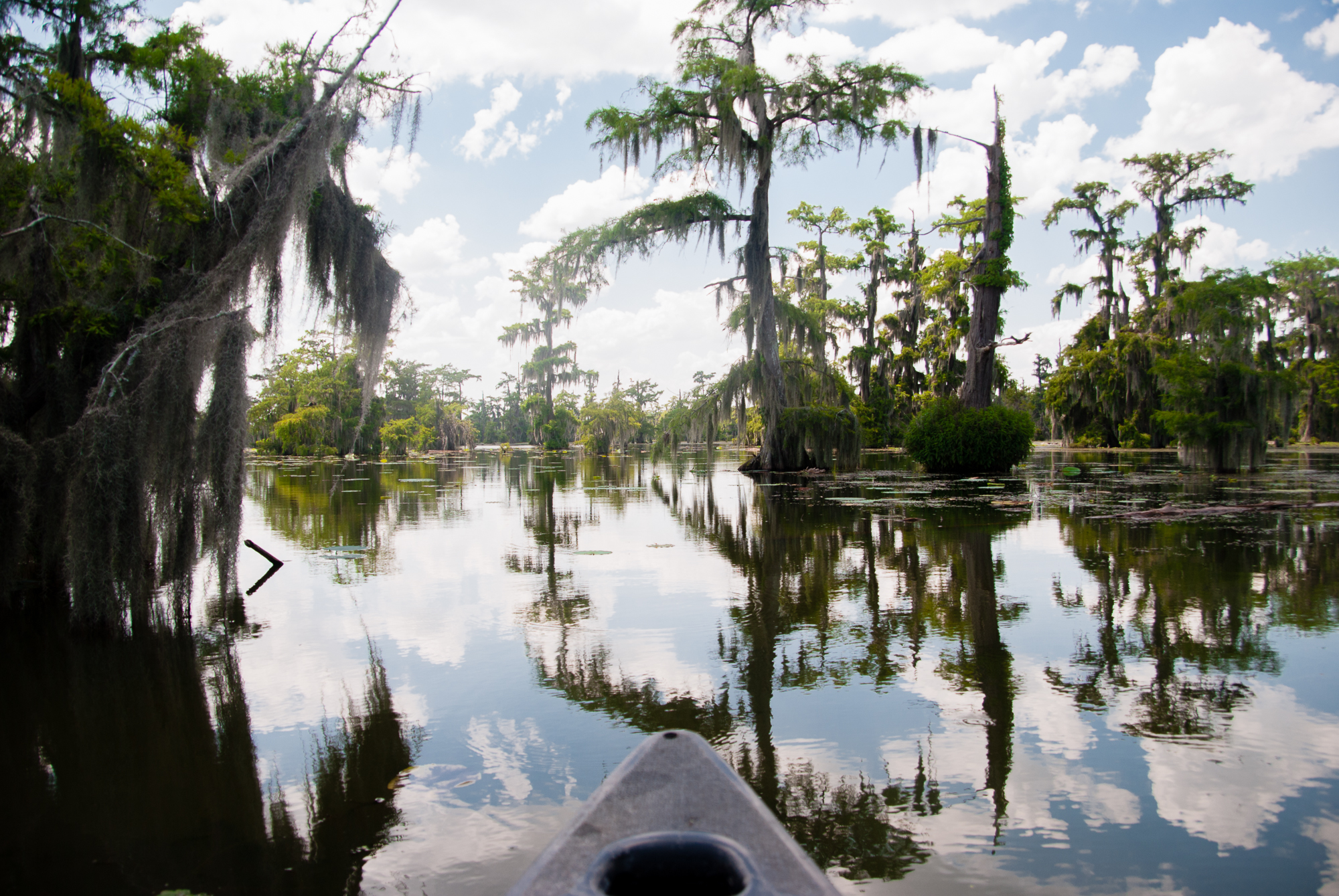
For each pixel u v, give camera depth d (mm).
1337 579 7422
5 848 3133
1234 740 3857
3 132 6742
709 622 6383
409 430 51375
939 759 3729
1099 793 3354
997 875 2750
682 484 22703
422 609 6984
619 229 24016
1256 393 21578
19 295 6828
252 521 13875
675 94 22844
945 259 35344
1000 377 37875
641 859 1553
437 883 2807
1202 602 6629
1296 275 43688
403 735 4184
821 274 41219
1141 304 41250
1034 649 5441
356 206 8383
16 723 4469
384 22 7246
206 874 2928
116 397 6246
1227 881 2680
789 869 1466
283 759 3916
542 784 3576
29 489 6637
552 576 8469
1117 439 39656
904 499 16203
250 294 6812
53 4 6945
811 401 27672
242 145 7320
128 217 7066
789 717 4301
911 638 5781
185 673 5293
